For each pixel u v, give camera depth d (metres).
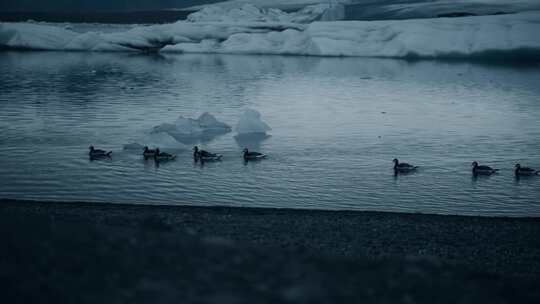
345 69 123.00
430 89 90.75
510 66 130.00
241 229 24.81
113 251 12.29
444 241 24.38
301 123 60.12
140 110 67.38
